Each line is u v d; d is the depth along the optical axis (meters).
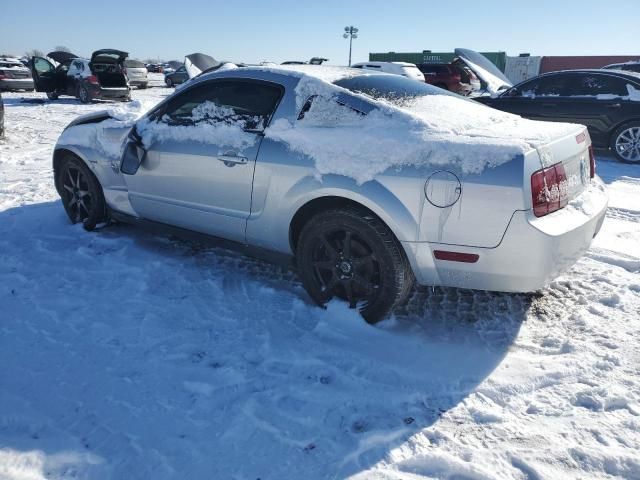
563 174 2.67
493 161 2.48
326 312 3.07
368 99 2.97
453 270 2.67
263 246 3.33
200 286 3.46
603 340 2.81
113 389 2.39
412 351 2.75
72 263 3.78
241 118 3.32
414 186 2.62
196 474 1.93
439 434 2.14
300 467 1.97
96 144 4.13
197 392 2.39
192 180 3.48
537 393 2.41
